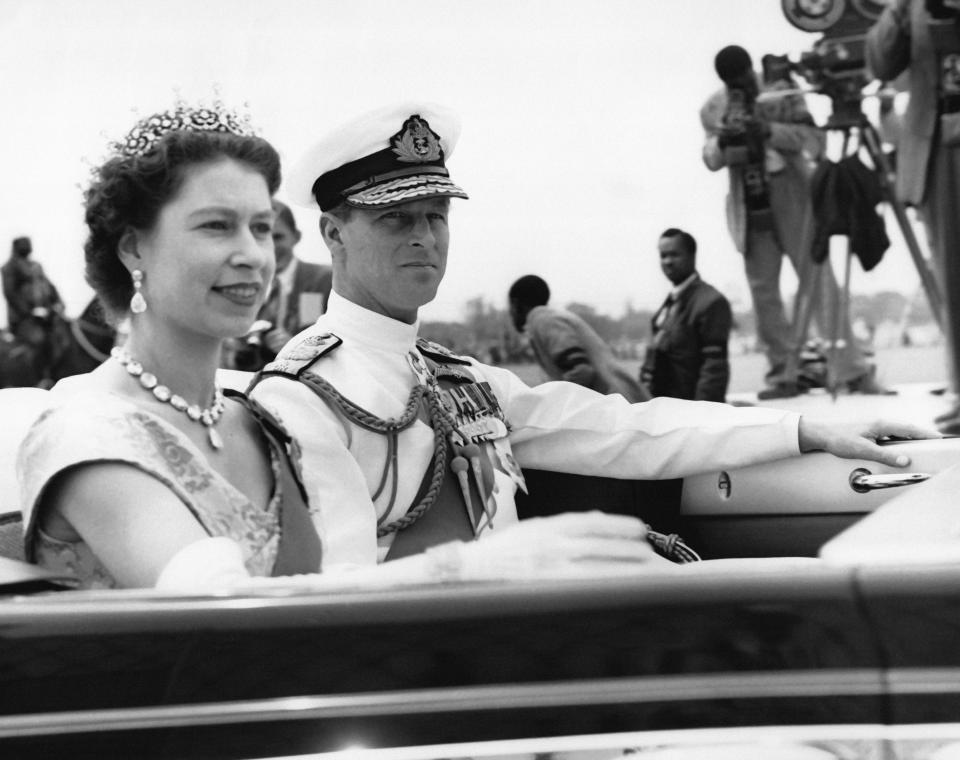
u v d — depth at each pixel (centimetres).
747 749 105
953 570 108
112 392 171
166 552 149
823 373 567
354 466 224
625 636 109
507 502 238
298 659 111
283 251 524
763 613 108
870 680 105
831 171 567
